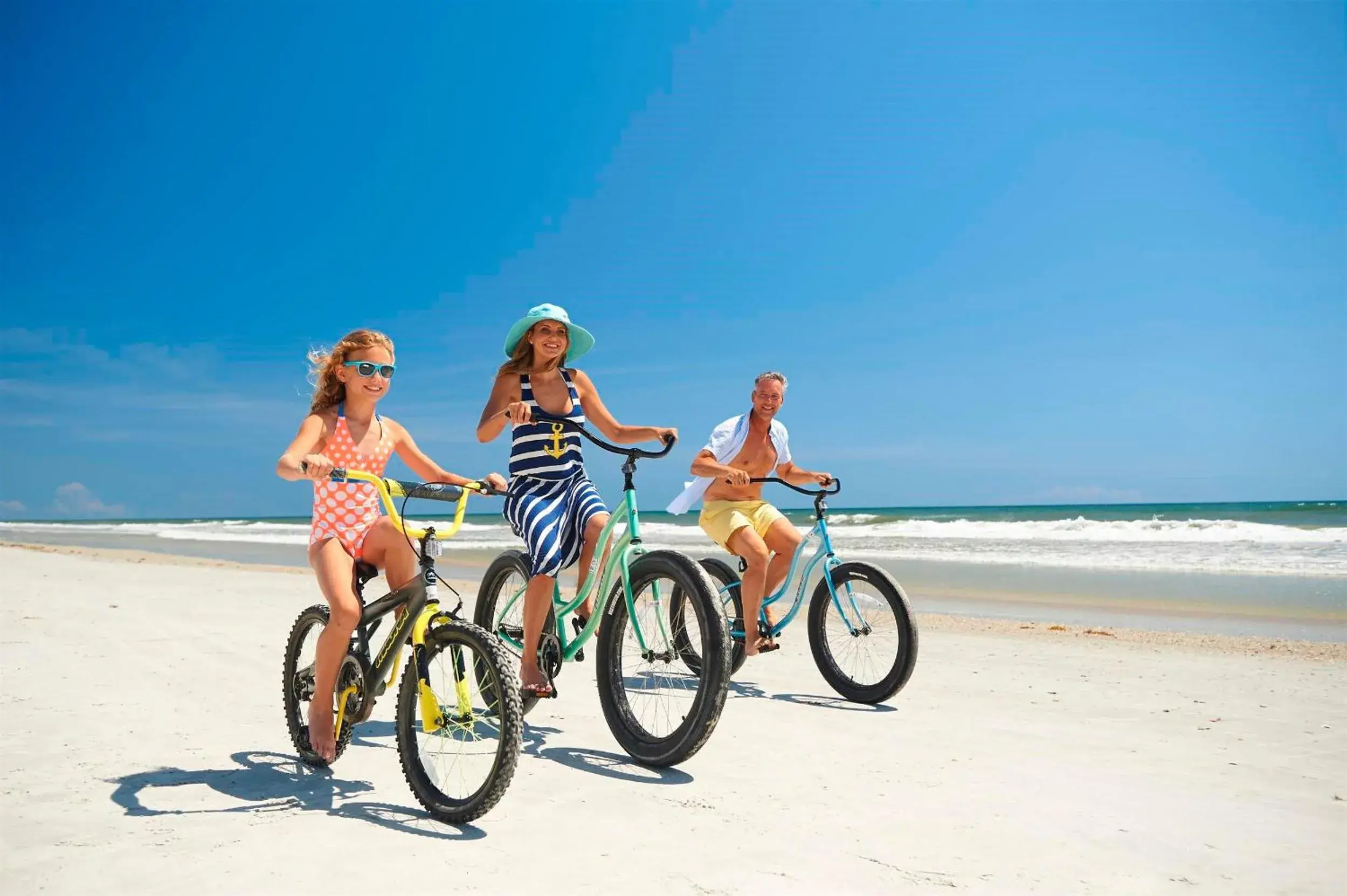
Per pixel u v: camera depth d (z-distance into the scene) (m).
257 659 6.34
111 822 3.10
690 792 3.54
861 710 5.12
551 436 4.23
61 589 11.08
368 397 3.58
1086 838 3.06
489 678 3.12
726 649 3.72
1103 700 5.37
